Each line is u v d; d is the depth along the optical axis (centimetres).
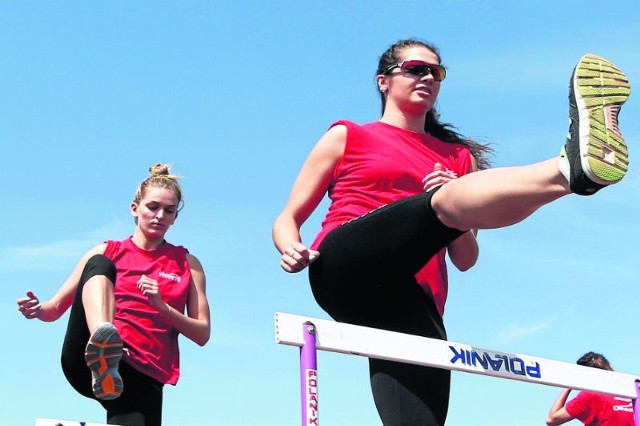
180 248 714
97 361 567
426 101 566
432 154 561
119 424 646
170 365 671
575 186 404
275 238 545
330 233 518
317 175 551
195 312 697
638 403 549
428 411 500
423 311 520
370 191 541
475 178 447
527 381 502
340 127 555
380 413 511
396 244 488
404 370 507
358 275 508
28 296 679
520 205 430
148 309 668
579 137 401
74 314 606
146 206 697
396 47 579
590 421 954
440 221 473
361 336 450
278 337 425
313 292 547
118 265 686
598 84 409
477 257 571
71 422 466
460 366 476
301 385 429
